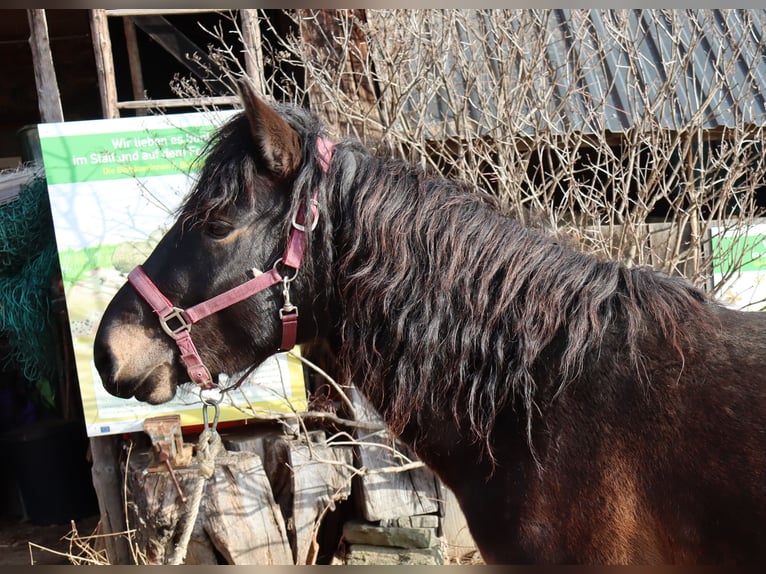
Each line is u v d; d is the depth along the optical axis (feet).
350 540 11.04
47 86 11.15
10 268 11.78
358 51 12.33
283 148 5.20
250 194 5.21
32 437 14.17
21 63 19.83
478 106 12.67
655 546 4.69
